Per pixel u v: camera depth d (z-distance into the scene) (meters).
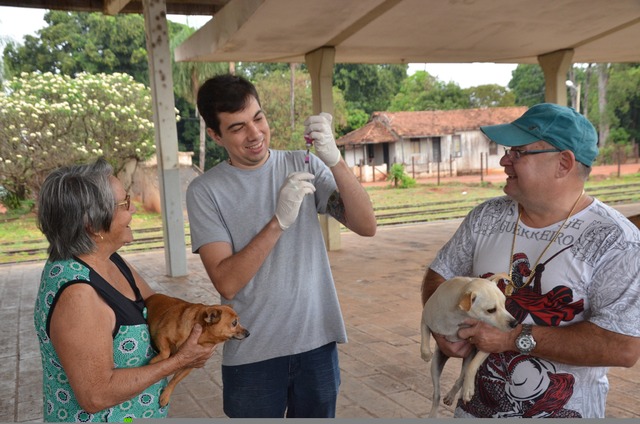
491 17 8.64
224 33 8.74
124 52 31.42
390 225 15.02
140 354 1.83
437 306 1.89
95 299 1.68
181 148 33.59
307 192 2.00
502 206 1.98
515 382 1.78
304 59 11.24
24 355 5.43
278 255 2.18
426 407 3.93
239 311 2.18
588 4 8.23
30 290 8.52
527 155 1.75
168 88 8.79
